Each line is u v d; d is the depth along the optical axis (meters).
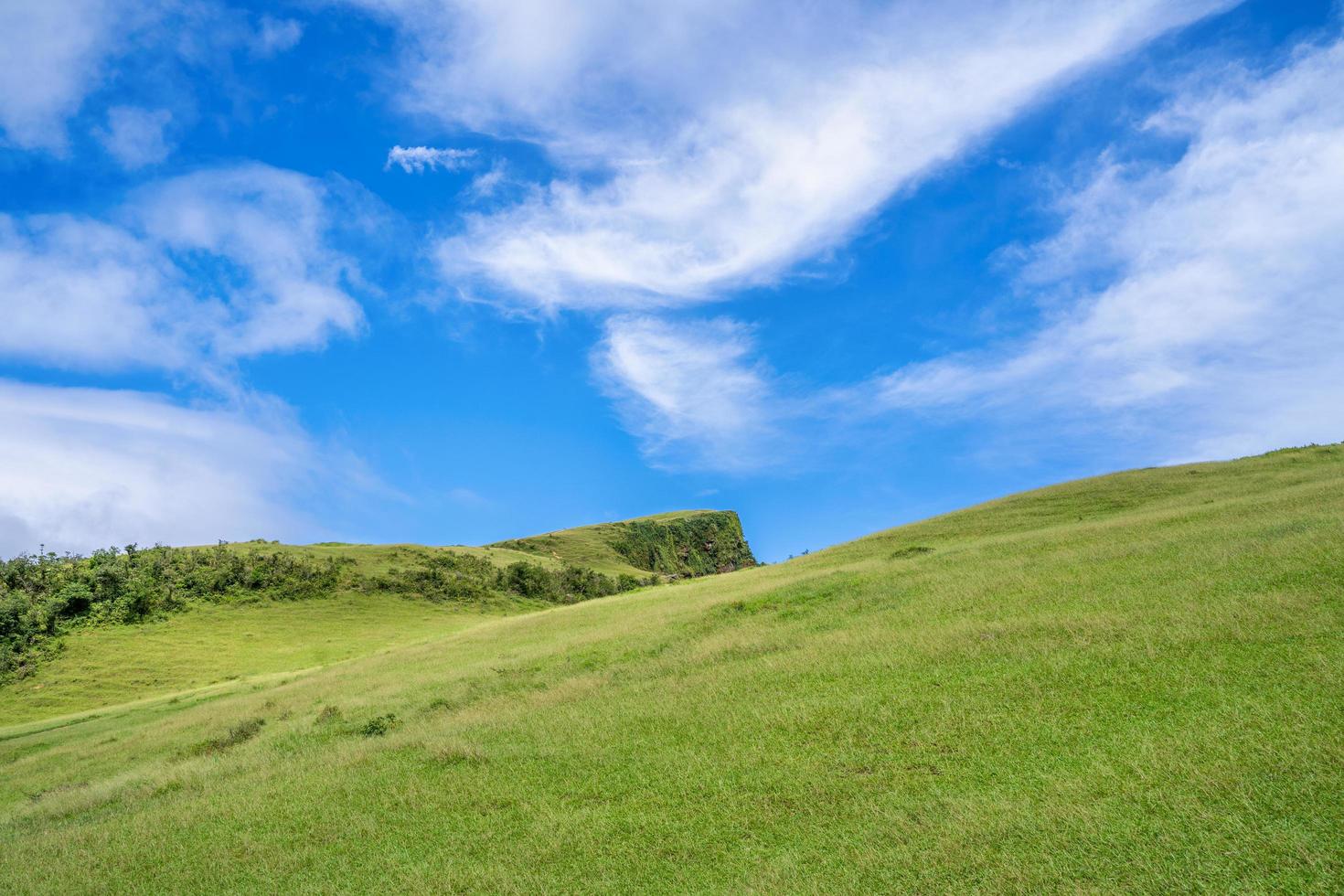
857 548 47.41
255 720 26.45
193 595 88.06
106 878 11.99
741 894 8.41
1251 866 7.16
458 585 117.75
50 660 64.19
